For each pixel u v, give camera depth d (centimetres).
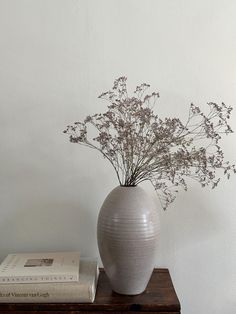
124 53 121
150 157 101
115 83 111
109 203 101
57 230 125
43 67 122
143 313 96
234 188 122
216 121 121
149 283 110
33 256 114
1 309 97
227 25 121
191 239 124
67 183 124
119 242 97
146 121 99
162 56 121
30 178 124
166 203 116
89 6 120
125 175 113
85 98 122
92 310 97
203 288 125
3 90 122
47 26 121
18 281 98
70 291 97
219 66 121
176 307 96
